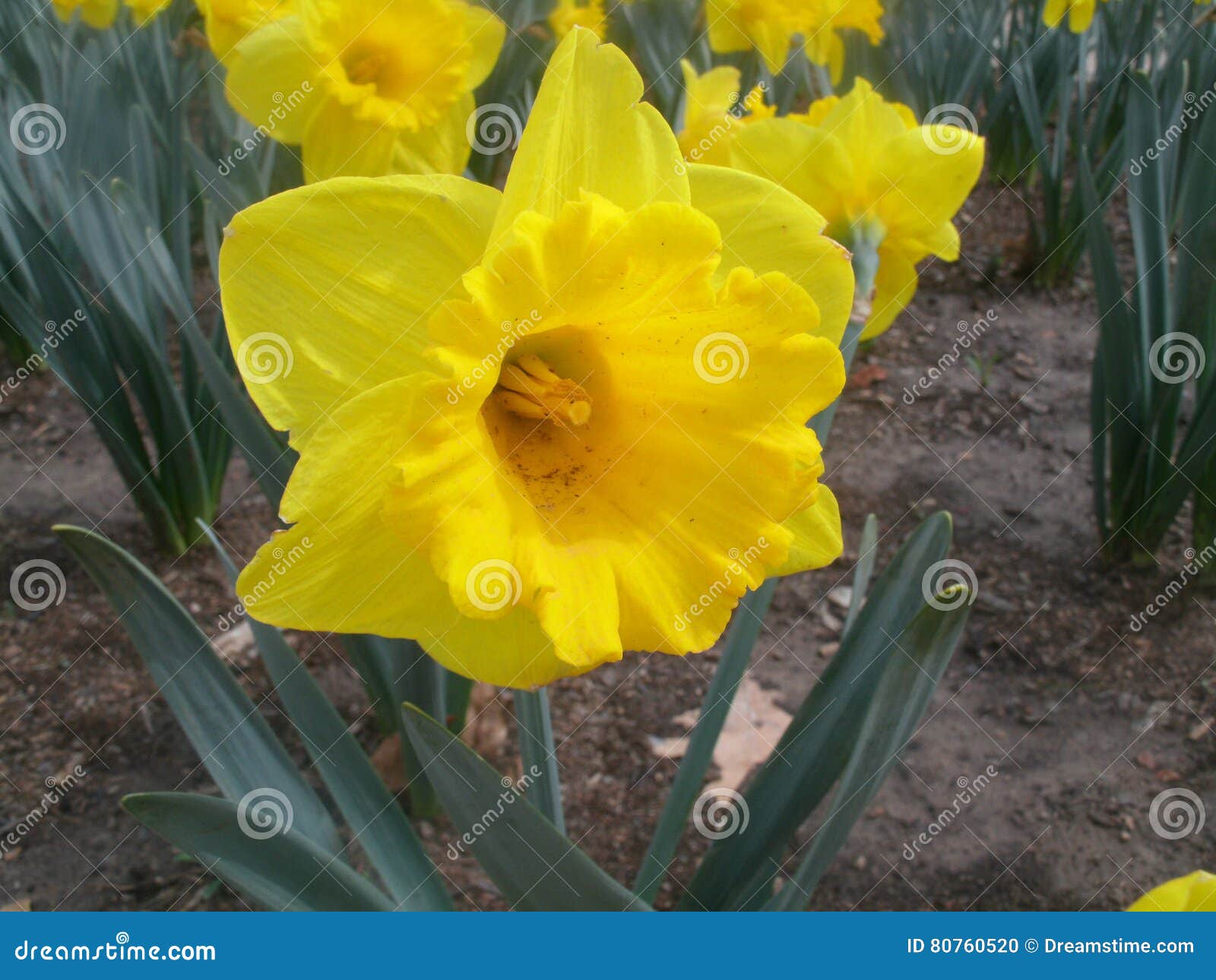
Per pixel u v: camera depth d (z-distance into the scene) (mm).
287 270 251
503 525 256
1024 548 485
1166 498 453
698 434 277
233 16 365
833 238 358
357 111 376
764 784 298
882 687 266
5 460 512
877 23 565
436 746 252
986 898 366
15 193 405
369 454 247
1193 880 256
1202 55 577
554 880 260
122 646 434
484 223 257
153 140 475
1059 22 611
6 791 386
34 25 501
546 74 257
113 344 430
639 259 258
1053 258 652
